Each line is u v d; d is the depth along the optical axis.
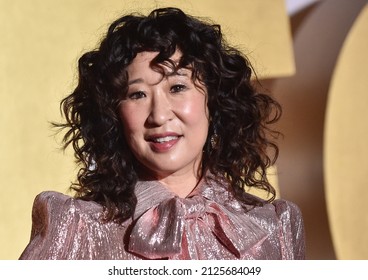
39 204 3.24
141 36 3.27
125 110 3.27
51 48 7.74
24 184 7.54
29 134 7.60
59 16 7.78
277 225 3.66
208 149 3.63
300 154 8.39
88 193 3.42
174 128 3.24
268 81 8.44
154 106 3.21
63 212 3.19
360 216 8.59
